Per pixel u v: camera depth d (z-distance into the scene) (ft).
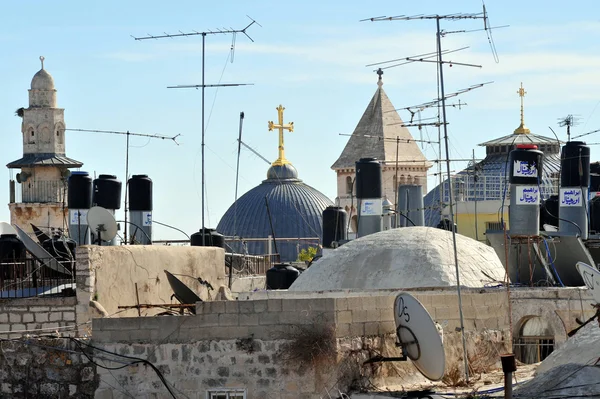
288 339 125.49
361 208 242.99
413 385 131.34
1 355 133.59
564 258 185.37
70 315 146.30
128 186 203.21
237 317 126.93
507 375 118.11
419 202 288.51
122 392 128.98
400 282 174.91
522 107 457.27
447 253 177.88
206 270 166.81
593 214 211.41
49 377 131.75
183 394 127.34
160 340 128.67
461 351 143.33
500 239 183.73
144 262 155.02
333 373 124.67
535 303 160.35
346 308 126.93
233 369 126.52
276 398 125.08
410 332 126.62
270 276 231.30
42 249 161.79
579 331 137.80
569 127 214.69
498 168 379.55
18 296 151.33
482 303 149.28
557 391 121.49
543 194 253.44
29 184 502.38
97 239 167.32
